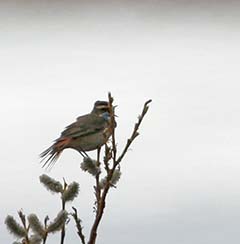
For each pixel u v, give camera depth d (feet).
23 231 18.01
